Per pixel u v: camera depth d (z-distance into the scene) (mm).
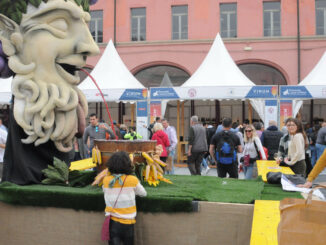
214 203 2918
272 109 11219
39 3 3502
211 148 6559
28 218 3275
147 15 19875
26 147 3615
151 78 20375
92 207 3076
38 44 3488
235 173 6391
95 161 3686
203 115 16047
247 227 2855
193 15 19453
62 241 3176
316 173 3227
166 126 8578
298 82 18672
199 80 12164
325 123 10164
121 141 3553
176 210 2947
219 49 12945
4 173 3674
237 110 16078
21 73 3477
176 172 10938
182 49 19469
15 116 3459
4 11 3469
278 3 19188
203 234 2932
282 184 3627
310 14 18703
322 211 1890
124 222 2812
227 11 19438
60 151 3879
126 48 19953
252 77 19625
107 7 20188
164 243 2988
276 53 18859
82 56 3688
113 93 11883
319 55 18625
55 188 3326
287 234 1941
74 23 3625
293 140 5004
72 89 3670
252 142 6477
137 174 3588
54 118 3594
